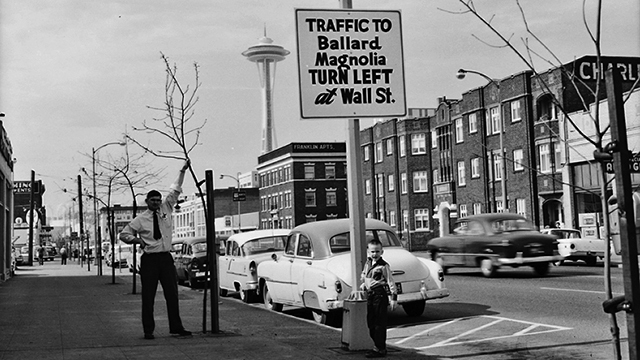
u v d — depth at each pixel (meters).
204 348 9.37
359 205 9.52
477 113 51.50
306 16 8.91
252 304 17.33
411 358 8.64
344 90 8.98
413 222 61.78
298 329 11.63
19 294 20.78
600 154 4.89
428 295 12.49
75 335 10.87
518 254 20.70
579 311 12.73
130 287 23.84
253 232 19.38
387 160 66.50
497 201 49.31
